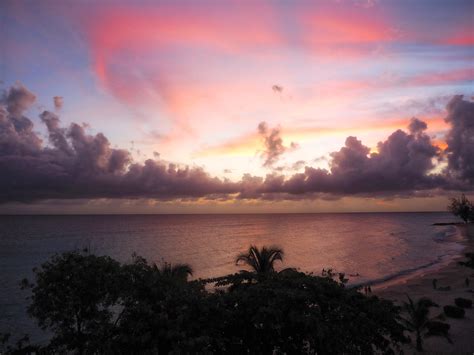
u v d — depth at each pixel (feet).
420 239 431.43
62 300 34.24
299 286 42.65
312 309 37.58
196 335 32.99
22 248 375.66
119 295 36.24
